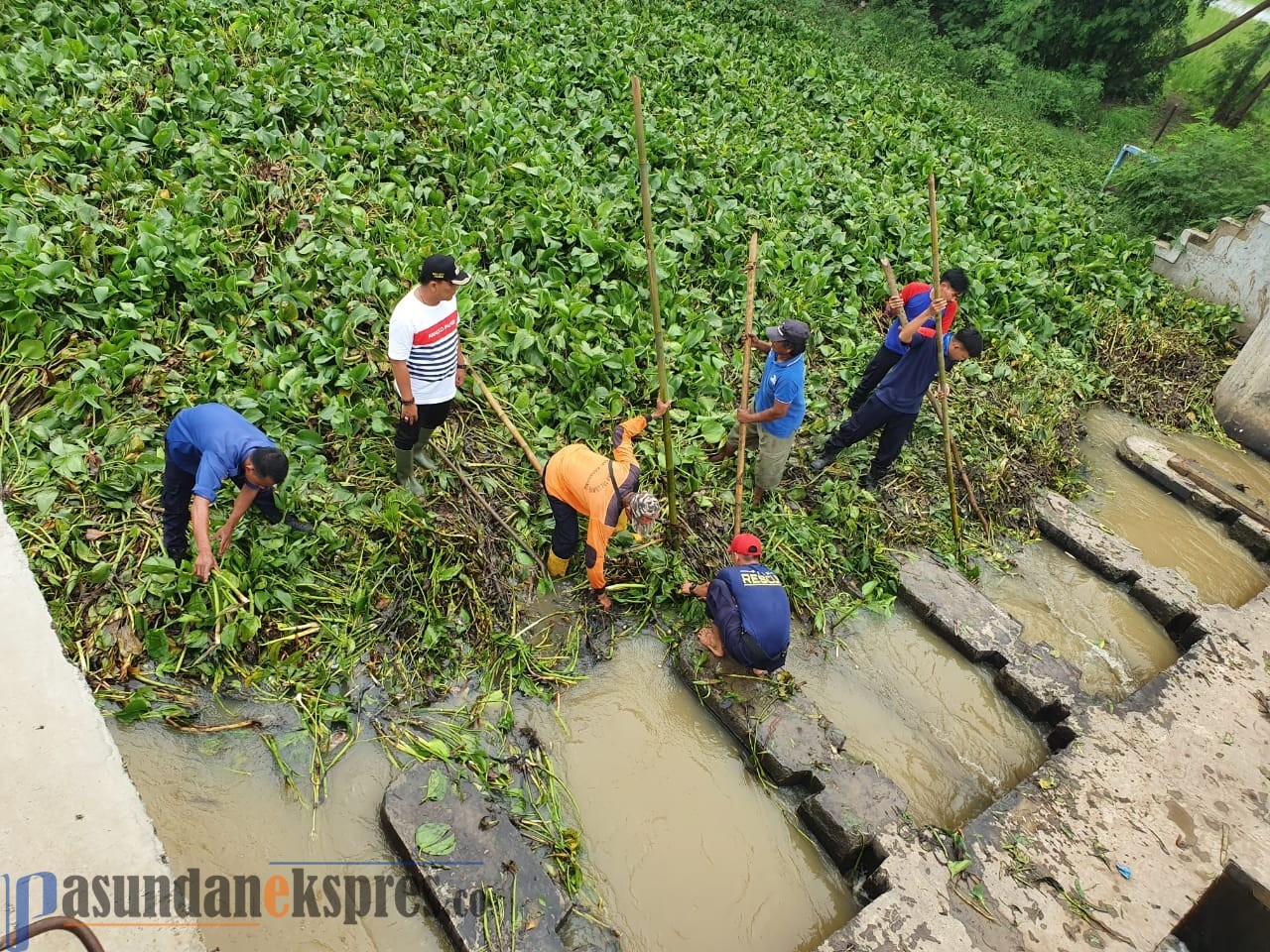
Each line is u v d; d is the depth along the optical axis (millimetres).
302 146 6754
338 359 5320
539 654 4621
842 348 7277
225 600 4156
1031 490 6918
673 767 4391
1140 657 5836
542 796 3996
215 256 5582
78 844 2564
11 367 4617
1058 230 10359
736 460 6000
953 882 3994
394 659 4336
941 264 8562
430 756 3965
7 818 2555
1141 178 12070
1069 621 5969
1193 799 4648
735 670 4758
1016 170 12328
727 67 11844
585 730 4426
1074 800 4520
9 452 4352
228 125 6703
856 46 17109
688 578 5105
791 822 4305
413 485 4984
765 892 3996
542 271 6738
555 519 4680
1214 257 10086
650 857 3996
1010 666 5266
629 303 6559
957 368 7684
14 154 5770
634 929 3723
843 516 5926
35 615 3045
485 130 7711
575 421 5680
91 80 6562
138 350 4875
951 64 18281
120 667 3896
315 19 8664
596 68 10102
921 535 6191
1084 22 18109
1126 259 10438
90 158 6035
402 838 3574
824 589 5559
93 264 5246
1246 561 7051
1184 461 7785
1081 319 8906
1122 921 3980
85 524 4262
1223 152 11508
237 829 3615
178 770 3719
